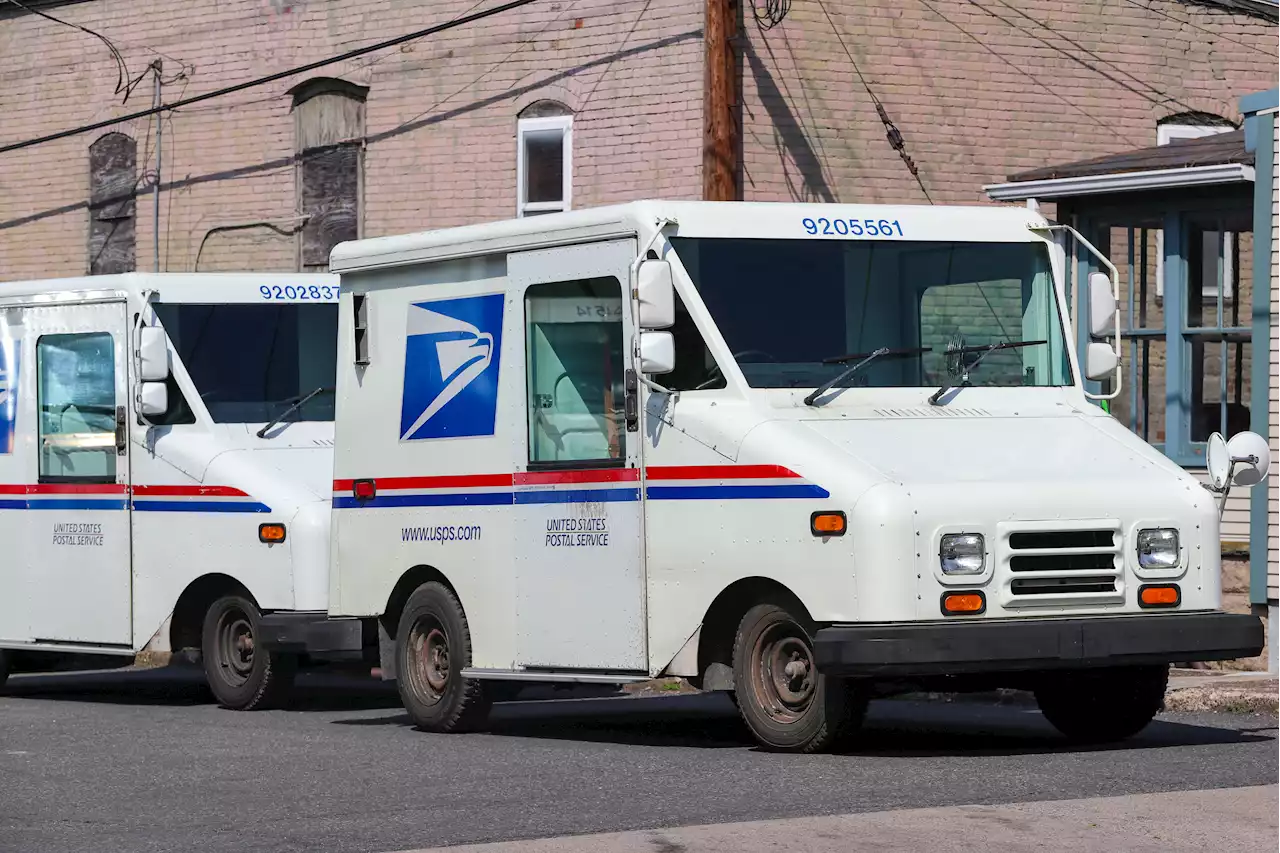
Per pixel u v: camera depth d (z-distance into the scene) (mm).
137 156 37562
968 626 14562
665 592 16188
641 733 18438
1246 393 24984
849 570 14695
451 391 18438
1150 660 15031
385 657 19375
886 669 14367
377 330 19359
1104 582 15156
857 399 16141
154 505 22125
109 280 22531
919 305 16672
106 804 13836
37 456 23406
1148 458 15977
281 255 35875
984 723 18609
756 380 15930
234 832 12508
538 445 17422
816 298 16344
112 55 37750
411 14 34312
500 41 33344
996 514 14820
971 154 32688
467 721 18391
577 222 17000
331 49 35188
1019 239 17141
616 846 11391
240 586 21547
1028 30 33094
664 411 16203
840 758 15133
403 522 18984
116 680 27750
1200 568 15484
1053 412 16656
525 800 13422
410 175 34344
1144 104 34000
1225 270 25141
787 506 15180
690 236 16266
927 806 12578
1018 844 11242
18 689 26172
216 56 36562
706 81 30859
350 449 19641
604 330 16828
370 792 14078
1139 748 15914
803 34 31500
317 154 35406
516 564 17641
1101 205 26312
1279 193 22859
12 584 23641
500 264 17922
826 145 31609
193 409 21969
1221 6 34500
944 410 16281
